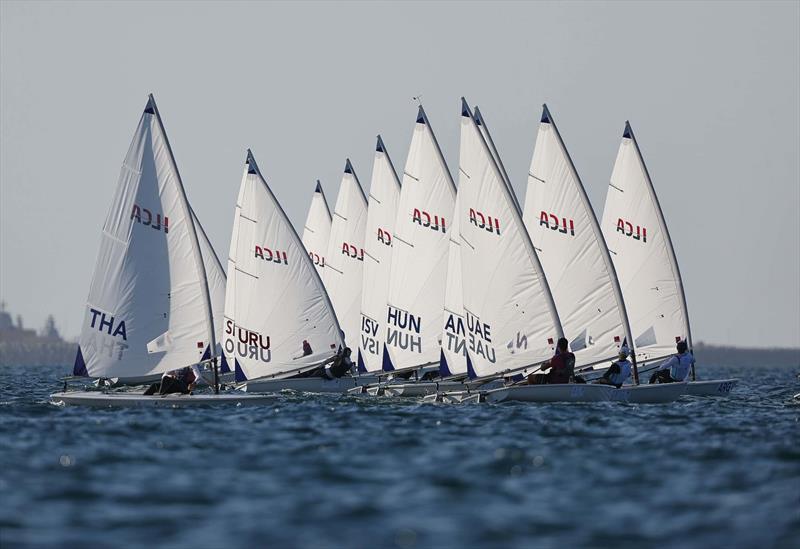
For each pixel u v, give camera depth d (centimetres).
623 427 13838
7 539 7856
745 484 9631
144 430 13438
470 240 17400
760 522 8288
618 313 18800
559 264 18912
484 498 9138
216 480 9912
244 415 15350
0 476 10044
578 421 14512
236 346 19862
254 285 19875
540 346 17138
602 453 11419
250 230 19838
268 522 8338
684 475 10081
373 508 8775
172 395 16738
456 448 11862
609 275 18825
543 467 10556
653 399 18512
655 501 9000
